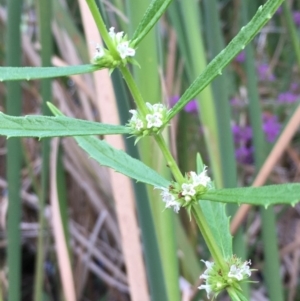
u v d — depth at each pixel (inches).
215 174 18.5
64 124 8.5
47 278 29.0
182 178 9.0
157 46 16.0
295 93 30.6
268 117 28.4
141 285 17.1
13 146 20.1
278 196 7.2
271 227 19.2
